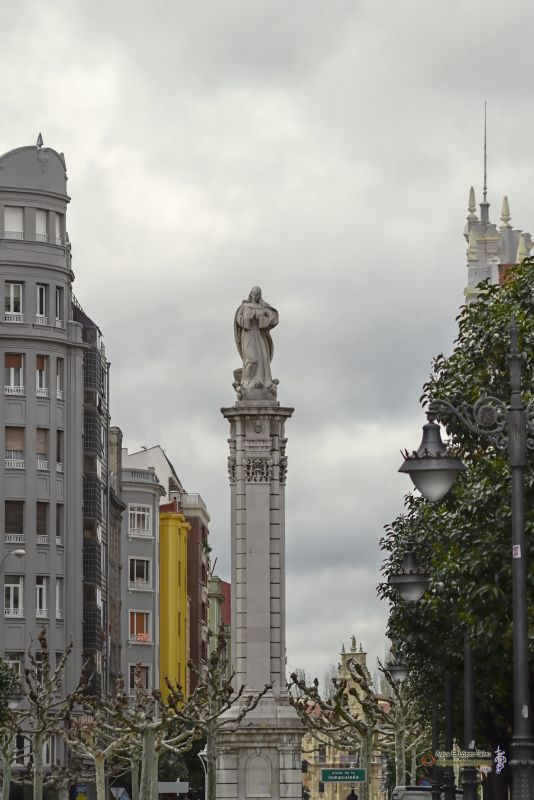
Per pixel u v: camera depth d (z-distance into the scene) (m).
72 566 156.38
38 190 156.12
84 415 163.00
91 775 154.38
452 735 76.12
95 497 162.50
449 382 61.19
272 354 116.00
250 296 116.00
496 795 79.94
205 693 112.12
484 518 59.09
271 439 114.38
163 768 191.12
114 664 188.88
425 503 76.94
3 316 154.25
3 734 117.81
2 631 150.00
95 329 166.38
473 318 62.41
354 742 138.38
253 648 113.12
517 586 35.03
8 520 152.25
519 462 35.72
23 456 153.50
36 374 154.88
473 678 60.19
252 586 113.56
